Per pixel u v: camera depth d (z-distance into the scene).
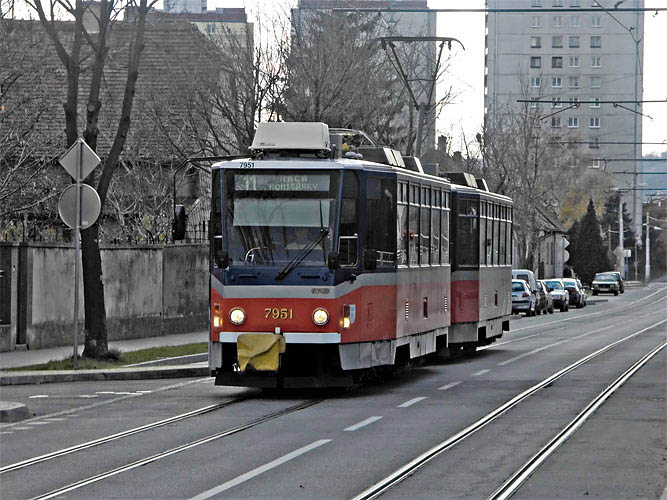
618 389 21.05
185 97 37.38
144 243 38.28
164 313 36.00
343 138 22.61
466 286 28.02
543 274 102.44
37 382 22.48
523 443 14.24
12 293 27.08
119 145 25.92
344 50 38.59
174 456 13.19
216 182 19.55
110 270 32.53
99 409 18.06
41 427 15.91
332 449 13.68
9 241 26.97
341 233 19.25
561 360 28.72
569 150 111.75
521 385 21.91
